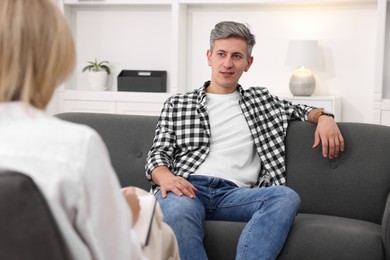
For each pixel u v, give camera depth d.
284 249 2.07
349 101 4.47
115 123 2.60
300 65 4.21
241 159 2.42
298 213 2.41
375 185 2.33
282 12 4.55
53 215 0.79
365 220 2.34
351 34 4.42
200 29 4.72
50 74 0.85
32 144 0.80
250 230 2.04
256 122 2.48
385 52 4.37
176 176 2.28
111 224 0.83
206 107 2.49
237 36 2.49
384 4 4.06
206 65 4.74
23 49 0.83
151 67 4.87
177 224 2.04
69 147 0.80
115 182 0.85
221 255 2.14
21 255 0.77
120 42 4.91
